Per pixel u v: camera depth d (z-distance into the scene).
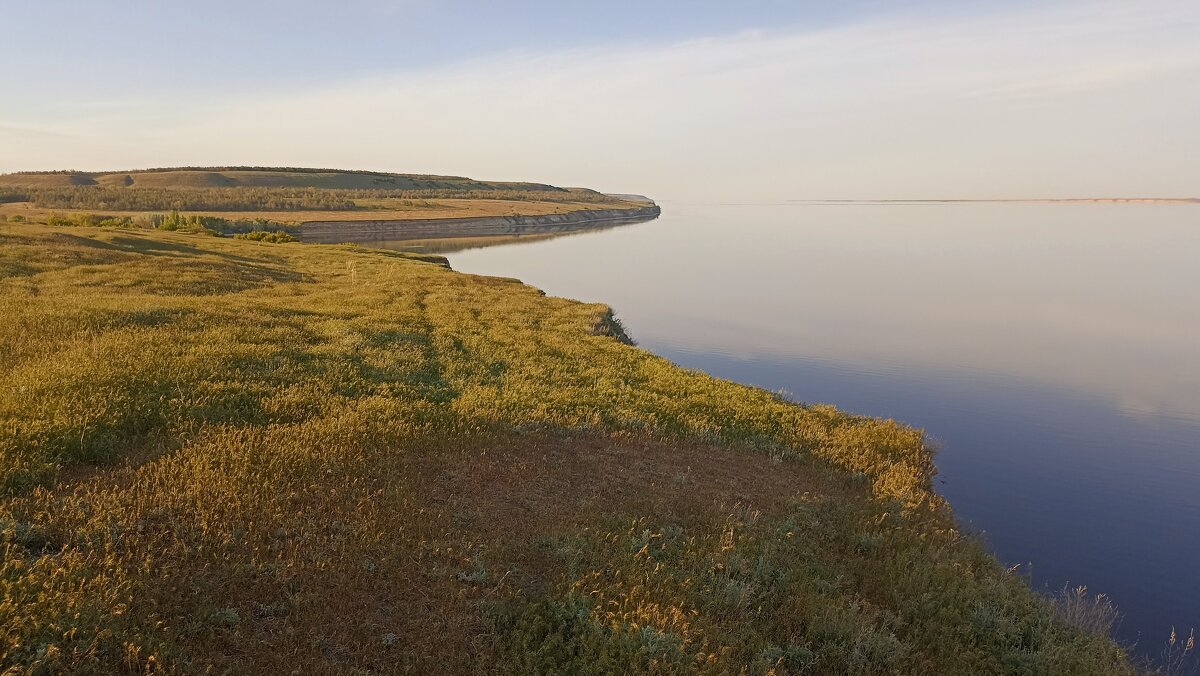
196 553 6.98
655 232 161.25
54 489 8.15
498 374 18.05
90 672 5.14
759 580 8.41
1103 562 12.31
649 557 8.39
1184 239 125.62
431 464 10.66
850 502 11.99
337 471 9.62
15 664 4.98
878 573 9.22
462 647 6.38
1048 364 30.91
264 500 8.30
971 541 11.66
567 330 27.27
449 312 28.80
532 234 153.12
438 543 8.05
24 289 25.98
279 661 5.72
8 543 6.53
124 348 14.27
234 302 25.22
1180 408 23.72
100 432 9.93
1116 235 139.88
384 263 52.09
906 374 29.00
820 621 7.56
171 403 11.42
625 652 6.43
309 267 46.91
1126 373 29.14
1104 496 15.56
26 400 10.46
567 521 9.33
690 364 30.72
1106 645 8.38
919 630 7.86
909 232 157.38
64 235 43.75
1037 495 15.53
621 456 12.65
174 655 5.55
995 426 21.47
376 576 7.20
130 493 8.12
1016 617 8.59
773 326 41.31
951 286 60.53
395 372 16.33
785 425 16.61
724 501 11.02
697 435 14.72
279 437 10.65
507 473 10.87
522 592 7.43
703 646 6.63
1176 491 15.93
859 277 68.25
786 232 160.25
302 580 6.85
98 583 6.14
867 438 16.62
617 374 19.58
